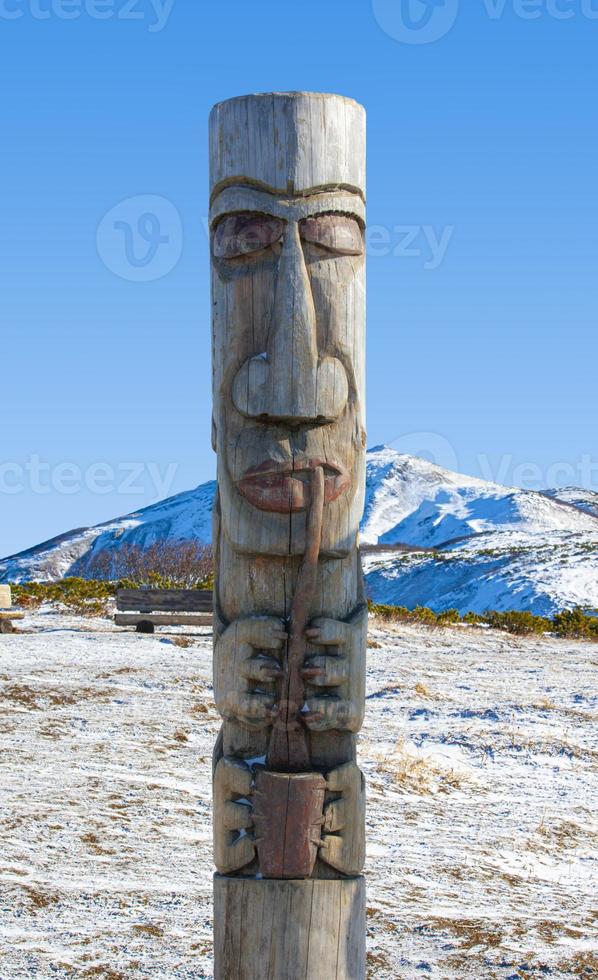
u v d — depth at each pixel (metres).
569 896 9.20
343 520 5.36
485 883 9.25
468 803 11.83
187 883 8.38
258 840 5.27
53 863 8.54
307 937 5.23
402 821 10.88
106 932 7.38
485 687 17.53
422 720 15.13
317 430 5.35
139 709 13.79
